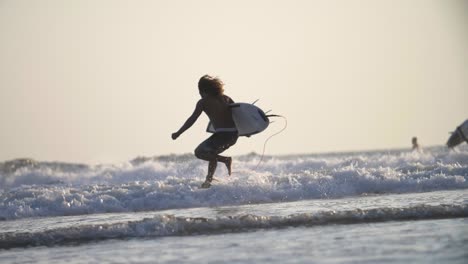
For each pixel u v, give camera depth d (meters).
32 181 64.25
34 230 27.75
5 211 34.50
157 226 25.47
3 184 64.06
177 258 20.36
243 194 36.44
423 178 39.75
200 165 58.09
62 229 25.20
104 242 24.00
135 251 21.91
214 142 36.75
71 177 60.62
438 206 27.62
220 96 37.03
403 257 18.92
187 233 25.17
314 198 36.69
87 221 30.78
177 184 39.38
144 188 38.16
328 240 22.31
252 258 19.78
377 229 24.28
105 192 37.69
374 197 35.59
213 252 21.03
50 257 21.56
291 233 24.08
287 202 35.03
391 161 58.69
